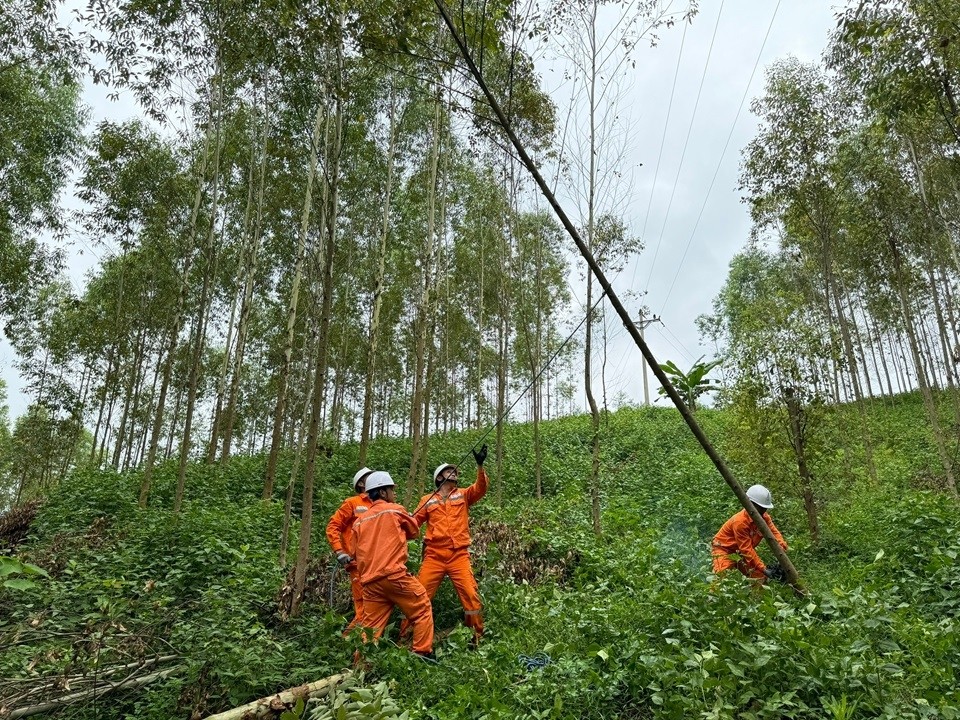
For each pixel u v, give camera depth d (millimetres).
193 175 13812
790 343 8453
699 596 4477
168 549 7305
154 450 11227
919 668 3523
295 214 14172
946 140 10953
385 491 5715
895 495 9750
